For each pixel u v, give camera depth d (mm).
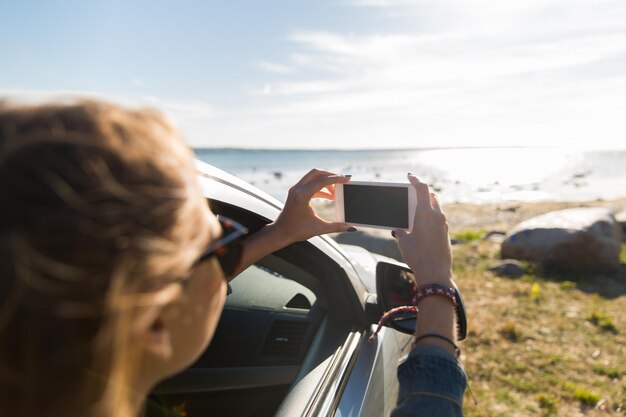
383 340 1910
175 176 454
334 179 1327
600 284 7098
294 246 1748
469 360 4660
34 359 405
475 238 11211
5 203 391
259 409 1896
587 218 8039
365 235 7461
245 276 2287
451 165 161750
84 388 425
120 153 413
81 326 404
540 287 6914
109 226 395
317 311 1941
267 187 43188
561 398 3986
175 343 531
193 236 491
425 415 702
